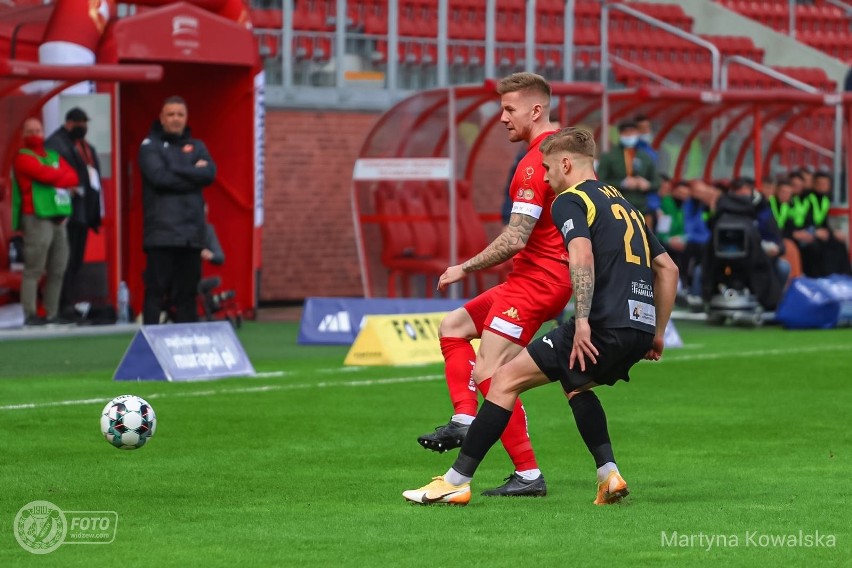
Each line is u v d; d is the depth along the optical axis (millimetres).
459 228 62281
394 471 24812
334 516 20672
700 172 68125
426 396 35219
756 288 56812
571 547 18531
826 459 26516
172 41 55562
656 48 86938
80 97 53250
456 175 62594
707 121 65875
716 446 28047
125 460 25719
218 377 38844
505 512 21016
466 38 77875
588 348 20312
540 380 21156
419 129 60219
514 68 79312
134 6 63188
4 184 52438
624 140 54469
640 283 20781
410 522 20203
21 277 52156
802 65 91625
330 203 69188
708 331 55562
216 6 58562
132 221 59281
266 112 67125
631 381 38969
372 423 30703
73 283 53531
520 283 22375
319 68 70625
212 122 59219
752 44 90750
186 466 25156
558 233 22234
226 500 22000
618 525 20016
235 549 18391
